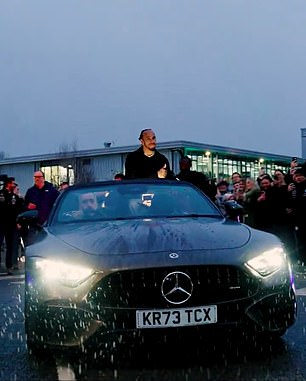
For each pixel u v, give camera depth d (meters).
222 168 46.84
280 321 4.45
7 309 7.01
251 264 4.39
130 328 4.19
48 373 4.25
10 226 12.23
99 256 4.38
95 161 47.25
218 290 4.28
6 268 12.60
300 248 11.34
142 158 8.50
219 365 4.30
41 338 4.41
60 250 4.57
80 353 4.66
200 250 4.41
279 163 53.94
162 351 4.68
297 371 4.14
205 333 4.24
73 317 4.27
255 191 11.98
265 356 4.52
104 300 4.25
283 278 4.51
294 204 11.32
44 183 10.48
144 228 4.91
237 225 5.18
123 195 6.04
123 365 4.36
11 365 4.48
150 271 4.24
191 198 6.08
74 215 5.74
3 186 12.53
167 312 4.19
